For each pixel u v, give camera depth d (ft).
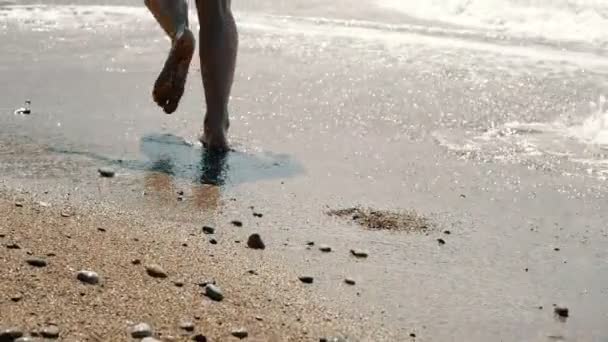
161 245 15.60
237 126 24.25
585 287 15.19
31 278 12.90
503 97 27.50
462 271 15.65
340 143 23.11
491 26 39.52
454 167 21.49
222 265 14.98
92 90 27.14
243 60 31.83
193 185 19.44
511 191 19.99
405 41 35.73
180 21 21.61
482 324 13.56
